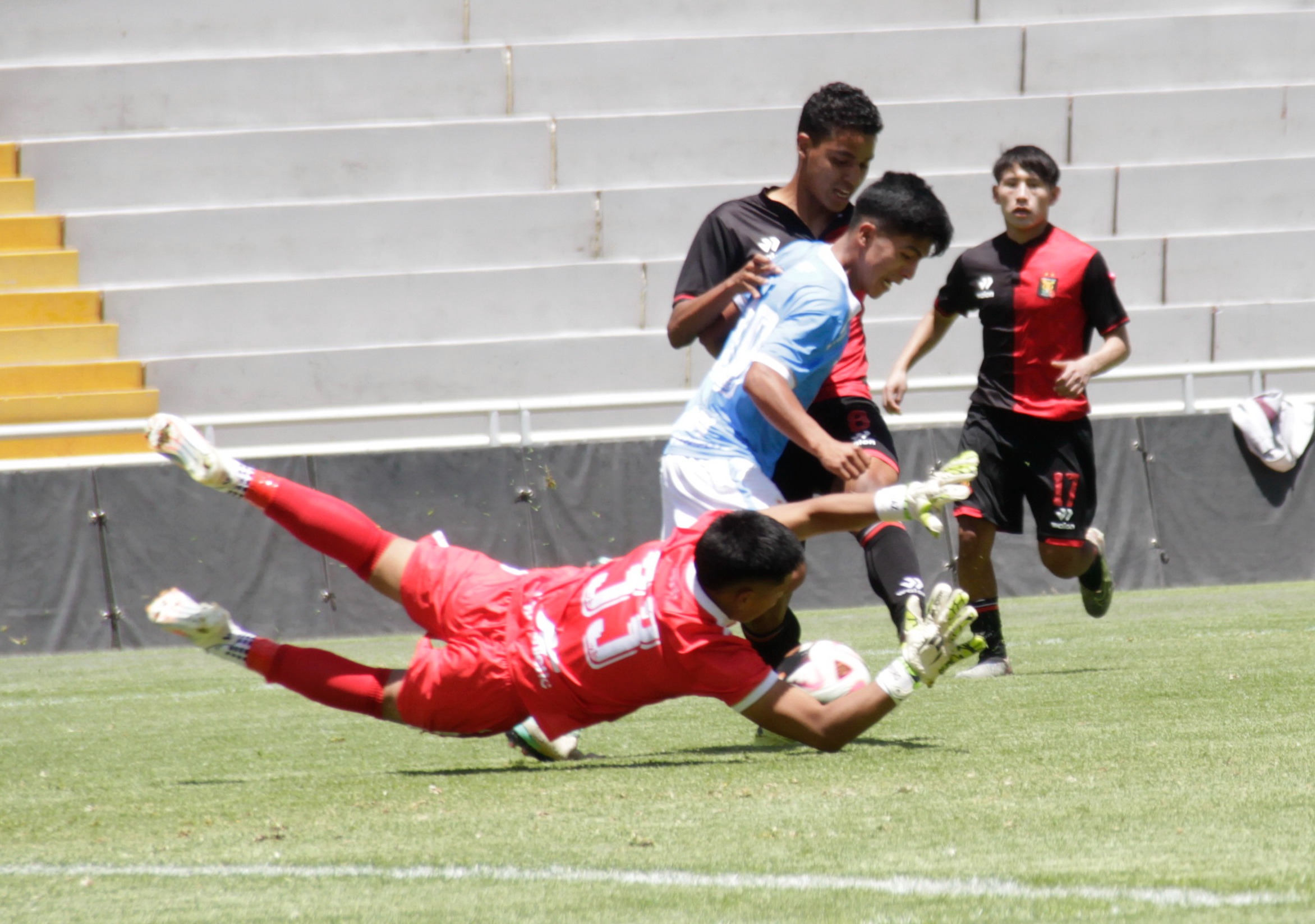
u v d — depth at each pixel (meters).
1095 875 6.77
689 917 6.23
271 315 42.56
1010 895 6.41
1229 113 45.28
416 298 42.78
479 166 44.41
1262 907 6.04
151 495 31.17
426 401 42.09
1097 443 34.12
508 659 10.97
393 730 15.09
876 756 11.21
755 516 10.31
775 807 9.00
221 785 11.34
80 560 30.77
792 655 12.55
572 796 9.80
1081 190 44.41
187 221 43.22
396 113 45.19
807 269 12.66
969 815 8.45
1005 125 44.84
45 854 8.46
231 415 36.09
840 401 14.50
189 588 30.98
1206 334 43.22
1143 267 43.88
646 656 10.50
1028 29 45.56
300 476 31.55
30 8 45.19
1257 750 10.65
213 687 21.53
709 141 44.69
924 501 10.70
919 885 6.68
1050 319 18.89
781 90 45.41
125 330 42.34
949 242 12.73
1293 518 34.47
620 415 42.22
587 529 32.41
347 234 43.56
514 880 7.16
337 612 31.38
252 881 7.39
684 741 13.28
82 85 44.84
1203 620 24.77
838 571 32.88
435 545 11.63
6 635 30.23
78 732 16.00
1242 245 44.00
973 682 17.19
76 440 40.34
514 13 45.84
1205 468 34.38
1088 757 10.64
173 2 45.44
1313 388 43.38
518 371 42.28
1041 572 33.78
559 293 43.06
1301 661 17.39
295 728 15.70
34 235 43.09
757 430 12.77
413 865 7.66
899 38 45.44
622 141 44.56
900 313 43.06
